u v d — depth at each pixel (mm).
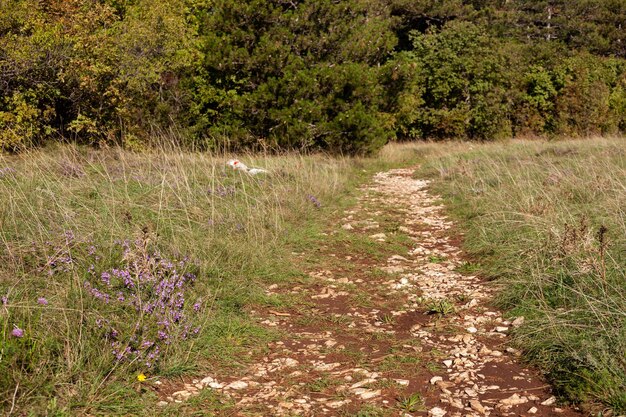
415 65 19250
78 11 13562
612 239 5930
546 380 3795
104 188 7312
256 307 5176
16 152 11250
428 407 3506
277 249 6582
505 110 27562
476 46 26812
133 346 3828
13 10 12125
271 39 16797
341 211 9320
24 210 5895
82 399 3318
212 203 7160
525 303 4977
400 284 5961
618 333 3828
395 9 33156
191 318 4430
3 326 3539
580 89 29547
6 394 3146
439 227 8492
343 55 17703
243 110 16406
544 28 46375
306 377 3920
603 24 48188
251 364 4105
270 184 9602
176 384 3738
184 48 15922
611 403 3309
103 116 14109
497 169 11305
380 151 18641
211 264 5531
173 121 14805
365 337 4637
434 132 27750
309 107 16469
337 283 5918
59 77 12367
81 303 3914
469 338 4555
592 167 9820
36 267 4738
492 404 3518
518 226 7055
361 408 3492
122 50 14109
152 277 4578
